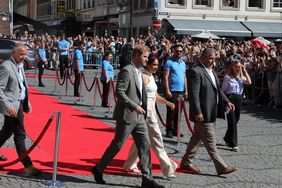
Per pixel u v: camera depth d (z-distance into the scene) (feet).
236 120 34.91
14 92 25.81
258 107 59.36
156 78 78.64
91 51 110.11
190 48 70.79
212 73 27.55
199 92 26.96
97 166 25.49
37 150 32.65
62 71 82.17
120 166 29.22
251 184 26.45
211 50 27.32
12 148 32.76
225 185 26.13
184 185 25.93
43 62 73.92
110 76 53.47
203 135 27.48
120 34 167.32
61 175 26.99
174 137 38.55
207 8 138.31
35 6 301.63
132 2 157.48
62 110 50.93
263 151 34.81
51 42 110.63
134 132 24.88
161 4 136.26
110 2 179.42
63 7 212.02
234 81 34.76
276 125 46.24
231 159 32.19
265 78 60.08
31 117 45.70
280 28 138.21
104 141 36.27
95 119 45.93
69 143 35.17
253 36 135.03
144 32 147.23
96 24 193.57
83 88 73.87
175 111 37.06
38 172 26.58
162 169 27.02
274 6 141.79
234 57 34.99
